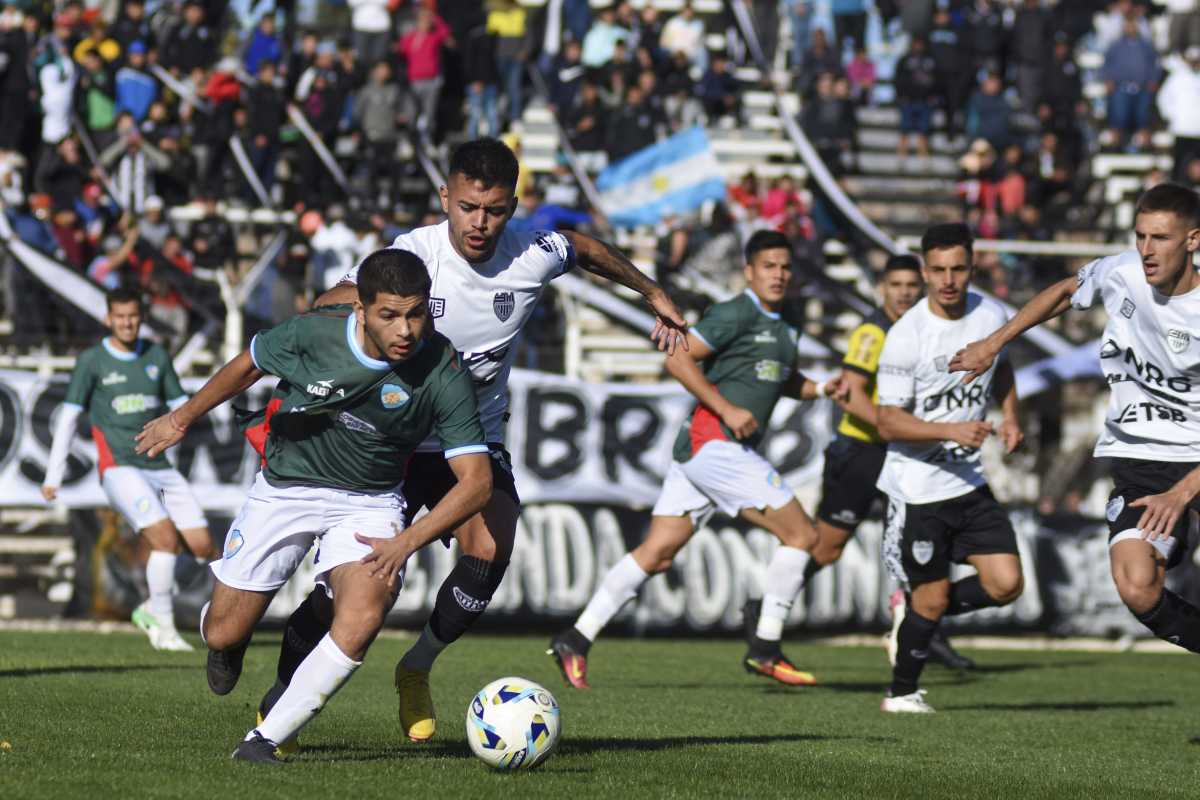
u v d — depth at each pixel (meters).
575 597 49.06
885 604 49.94
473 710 17.73
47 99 62.59
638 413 50.06
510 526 20.17
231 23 72.25
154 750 18.25
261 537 17.89
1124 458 22.56
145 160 62.53
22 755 17.47
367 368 17.05
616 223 62.72
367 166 64.38
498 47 68.38
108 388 35.72
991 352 23.25
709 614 49.19
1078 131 70.50
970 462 27.05
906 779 18.52
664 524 31.56
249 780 15.95
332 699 26.03
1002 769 20.05
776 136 73.69
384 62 64.25
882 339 29.86
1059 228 67.25
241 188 63.38
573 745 20.52
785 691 31.66
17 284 53.97
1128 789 18.50
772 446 50.06
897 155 73.38
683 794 16.36
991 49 71.81
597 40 70.88
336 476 17.86
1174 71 75.12
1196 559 51.62
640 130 64.44
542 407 49.47
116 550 47.94
